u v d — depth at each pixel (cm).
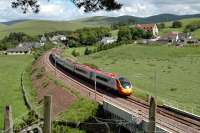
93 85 7744
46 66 12188
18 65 16300
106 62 15950
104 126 5050
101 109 5719
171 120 4688
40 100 7744
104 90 7062
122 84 6388
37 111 6034
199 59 15475
